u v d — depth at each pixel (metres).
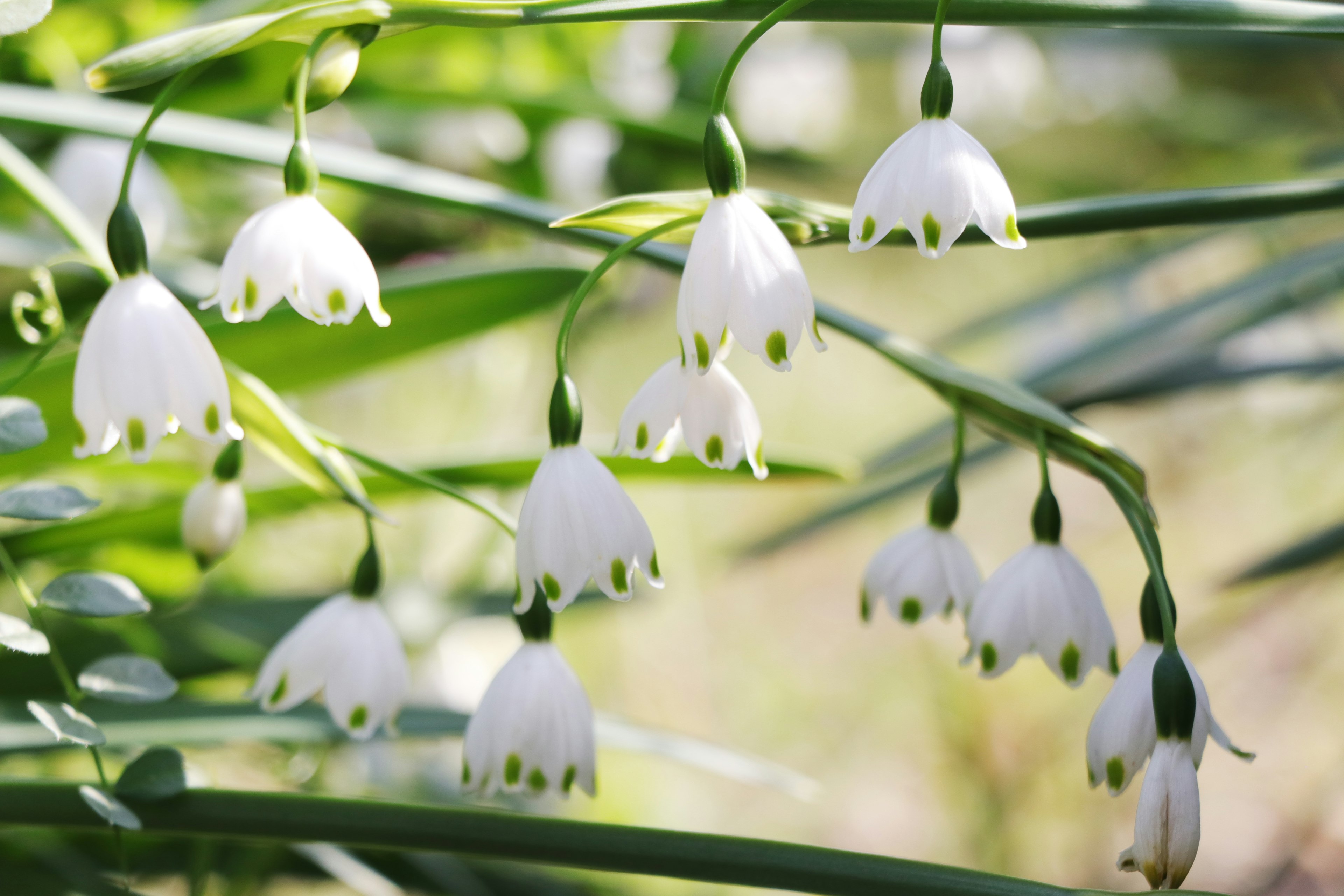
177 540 0.54
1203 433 1.77
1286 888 1.41
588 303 0.94
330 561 0.99
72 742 0.44
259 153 0.50
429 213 0.88
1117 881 1.38
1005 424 0.47
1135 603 1.75
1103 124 1.24
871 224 0.43
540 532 0.44
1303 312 0.84
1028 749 1.51
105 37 0.65
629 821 1.30
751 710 1.69
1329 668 1.64
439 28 0.70
